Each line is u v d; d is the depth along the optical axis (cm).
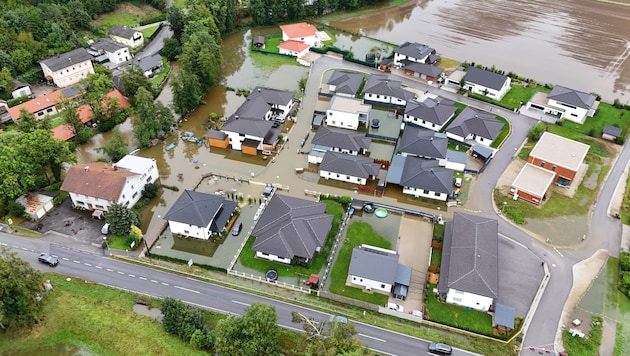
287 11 18225
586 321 7231
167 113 11400
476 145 10769
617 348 6856
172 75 13938
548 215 9156
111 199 8688
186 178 10200
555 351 6800
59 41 14175
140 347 6731
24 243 8338
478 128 11031
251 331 6191
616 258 8306
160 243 8644
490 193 9700
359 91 13250
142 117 11050
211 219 8588
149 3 18475
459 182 9800
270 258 8275
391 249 8488
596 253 8394
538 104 12231
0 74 12294
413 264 8219
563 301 7525
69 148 10400
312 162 10638
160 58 14525
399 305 7431
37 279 6994
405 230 8912
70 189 8862
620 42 16538
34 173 9294
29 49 13400
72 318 7088
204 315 7212
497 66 14800
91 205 9044
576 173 10094
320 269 8106
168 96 13238
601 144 11156
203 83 12912
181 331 6788
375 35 17188
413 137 10806
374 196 9731
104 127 11619
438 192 9425
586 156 10769
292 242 8081
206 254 8431
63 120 11738
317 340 6238
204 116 12331
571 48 16088
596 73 14475
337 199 9531
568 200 9519
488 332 7038
